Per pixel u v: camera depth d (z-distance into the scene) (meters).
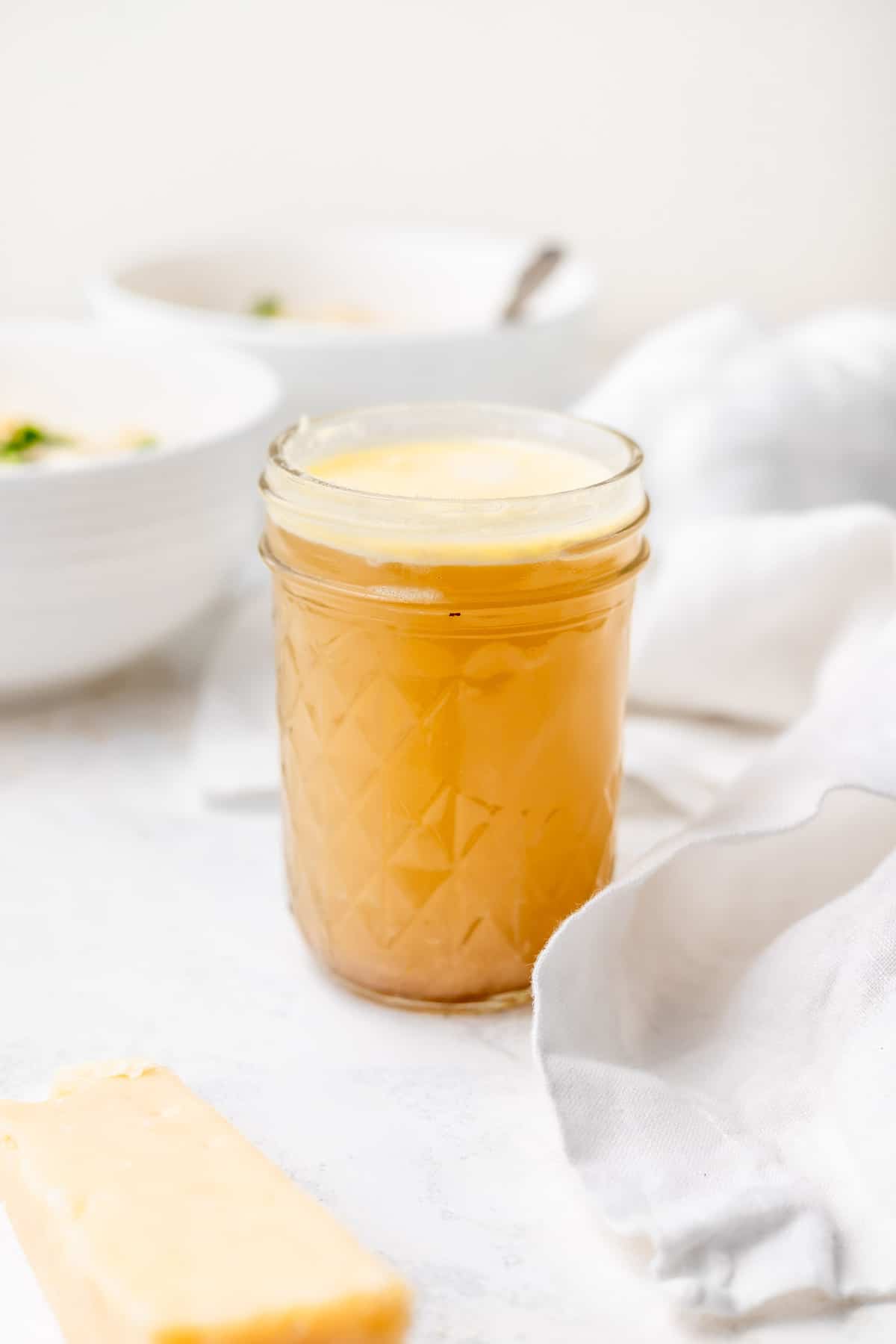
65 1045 0.42
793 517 0.51
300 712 0.43
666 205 0.83
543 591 0.41
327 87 0.79
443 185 0.82
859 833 0.45
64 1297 0.36
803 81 0.80
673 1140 0.39
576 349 0.65
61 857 0.49
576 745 0.43
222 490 0.52
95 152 0.79
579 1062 0.40
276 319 0.70
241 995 0.44
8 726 0.54
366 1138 0.40
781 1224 0.38
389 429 0.46
